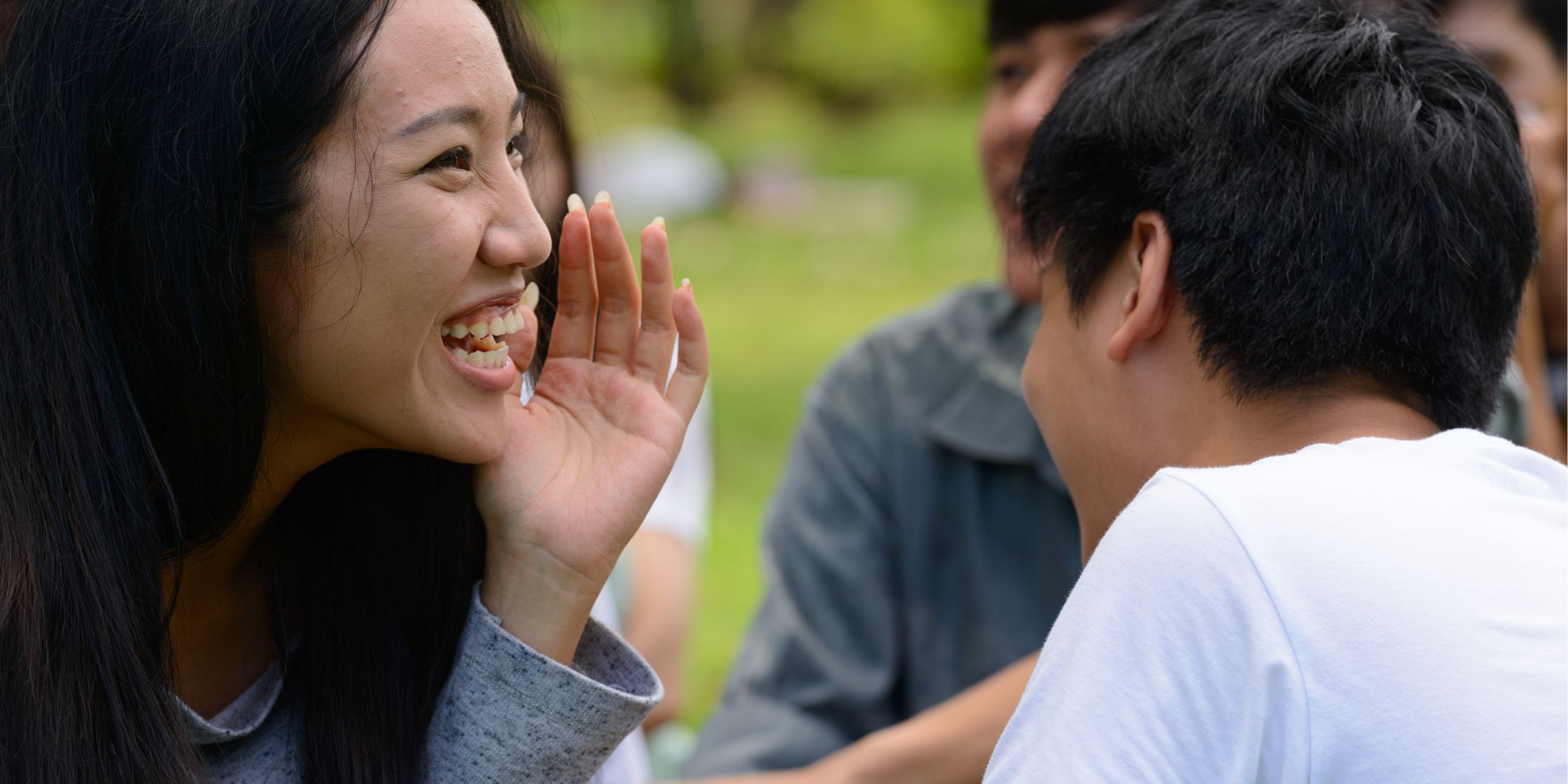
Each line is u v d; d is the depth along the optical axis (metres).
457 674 1.51
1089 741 1.26
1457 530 1.27
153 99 1.26
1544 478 1.40
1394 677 1.20
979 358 2.58
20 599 1.31
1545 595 1.23
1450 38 1.59
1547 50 3.13
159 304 1.28
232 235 1.26
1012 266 2.40
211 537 1.43
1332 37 1.50
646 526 3.24
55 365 1.32
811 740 2.48
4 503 1.33
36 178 1.30
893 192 15.69
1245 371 1.46
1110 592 1.31
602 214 1.62
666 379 1.66
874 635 2.55
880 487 2.58
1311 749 1.20
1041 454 2.45
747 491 6.96
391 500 1.59
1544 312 2.93
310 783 1.51
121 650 1.32
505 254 1.38
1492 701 1.18
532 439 1.57
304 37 1.25
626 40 19.58
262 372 1.33
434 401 1.39
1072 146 1.60
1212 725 1.23
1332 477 1.32
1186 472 1.36
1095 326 1.58
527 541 1.53
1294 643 1.22
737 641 5.30
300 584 1.58
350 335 1.32
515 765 1.47
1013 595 2.50
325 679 1.54
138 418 1.33
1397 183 1.42
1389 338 1.43
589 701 1.47
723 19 20.34
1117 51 1.63
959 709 2.14
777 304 11.06
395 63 1.29
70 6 1.30
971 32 21.55
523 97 1.53
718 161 15.77
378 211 1.29
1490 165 1.49
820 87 21.28
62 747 1.29
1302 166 1.43
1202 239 1.46
